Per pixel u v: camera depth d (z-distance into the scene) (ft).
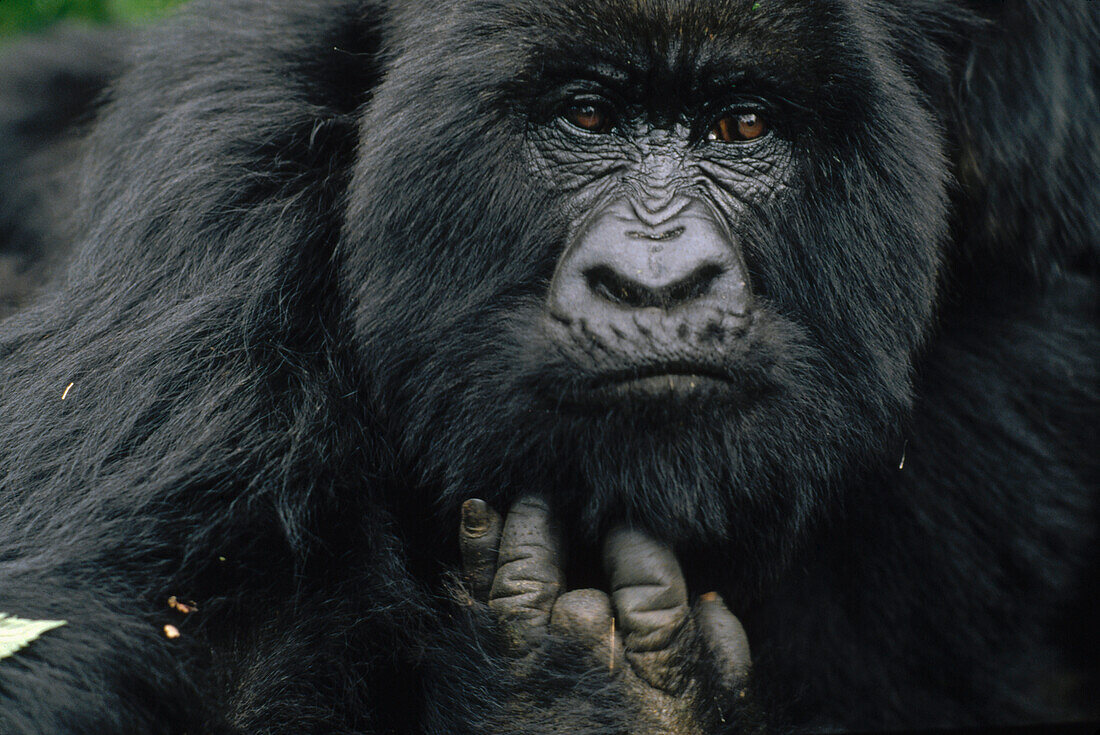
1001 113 23.53
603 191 19.60
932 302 21.75
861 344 20.53
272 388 20.44
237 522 19.24
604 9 18.93
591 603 18.81
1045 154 23.93
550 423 18.45
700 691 18.80
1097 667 27.02
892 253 20.53
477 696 18.79
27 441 20.62
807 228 20.16
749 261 19.97
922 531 24.36
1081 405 26.21
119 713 17.04
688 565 20.81
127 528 18.97
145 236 21.66
